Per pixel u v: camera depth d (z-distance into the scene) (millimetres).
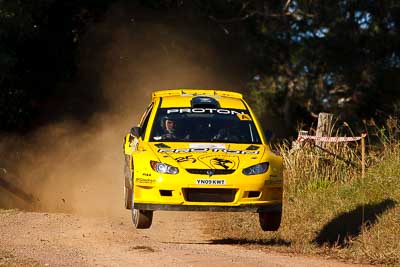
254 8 109562
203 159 35812
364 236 37094
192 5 95562
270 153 37250
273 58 119750
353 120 116250
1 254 32656
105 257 32375
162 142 37625
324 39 115375
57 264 30609
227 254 33875
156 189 35344
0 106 83000
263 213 38406
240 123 39156
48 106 87125
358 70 114125
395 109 84438
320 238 39812
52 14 85062
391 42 111000
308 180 51781
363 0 112250
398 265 32719
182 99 40750
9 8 70875
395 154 49938
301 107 126938
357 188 46594
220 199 35312
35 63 85250
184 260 31578
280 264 31469
